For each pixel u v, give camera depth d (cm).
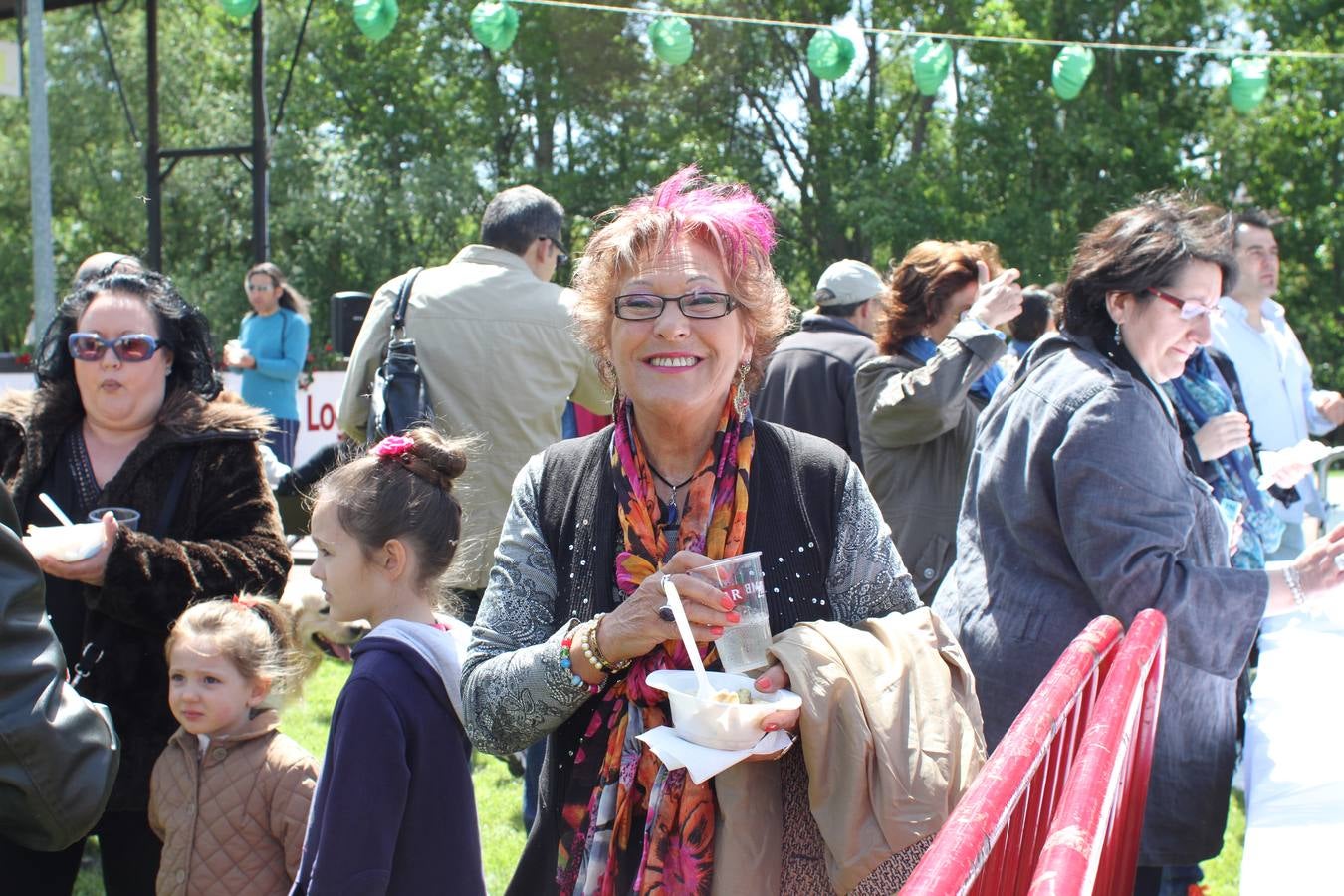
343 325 740
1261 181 2750
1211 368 349
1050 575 263
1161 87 2795
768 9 2936
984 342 381
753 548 196
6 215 3106
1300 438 529
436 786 215
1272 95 2750
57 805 189
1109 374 258
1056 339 277
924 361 419
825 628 185
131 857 296
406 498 232
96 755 195
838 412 445
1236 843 426
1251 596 250
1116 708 168
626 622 181
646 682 185
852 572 200
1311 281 2711
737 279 198
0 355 1019
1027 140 2733
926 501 404
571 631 188
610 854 186
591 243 207
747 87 2939
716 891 179
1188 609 246
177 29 3058
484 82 2922
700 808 182
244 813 281
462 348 403
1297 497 479
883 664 182
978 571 279
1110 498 248
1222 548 272
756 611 183
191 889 279
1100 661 208
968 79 2892
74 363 295
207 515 291
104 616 285
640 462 200
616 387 210
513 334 405
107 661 283
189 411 294
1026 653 261
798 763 187
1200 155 2869
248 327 875
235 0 725
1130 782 200
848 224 2878
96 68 2948
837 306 479
